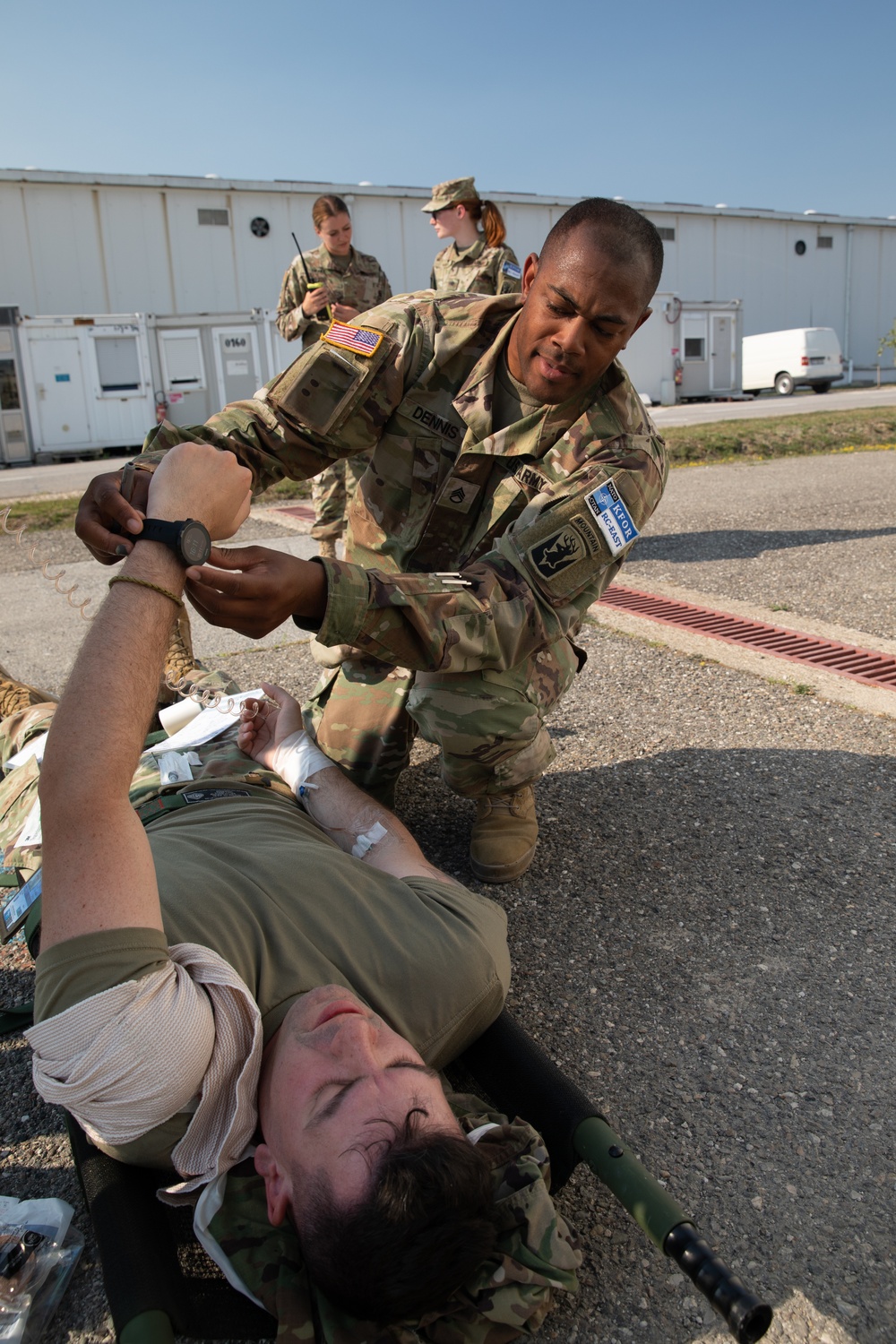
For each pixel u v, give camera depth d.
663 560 5.99
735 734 3.37
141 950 1.27
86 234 22.88
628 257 2.00
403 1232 1.14
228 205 24.14
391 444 2.43
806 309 33.81
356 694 2.58
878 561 5.72
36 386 17.53
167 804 2.09
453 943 1.64
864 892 2.42
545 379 2.18
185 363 18.52
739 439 12.02
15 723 2.52
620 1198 1.36
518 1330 1.32
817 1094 1.79
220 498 1.54
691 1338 1.37
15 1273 1.42
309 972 1.53
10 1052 1.97
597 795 2.96
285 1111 1.31
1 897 2.52
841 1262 1.47
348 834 2.02
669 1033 1.95
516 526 2.17
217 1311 1.35
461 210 5.28
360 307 6.16
